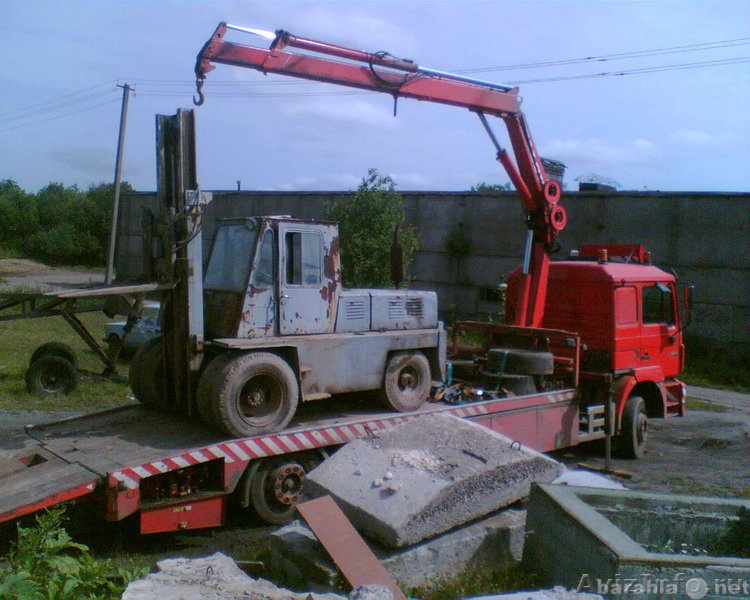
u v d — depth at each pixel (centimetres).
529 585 496
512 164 1043
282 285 770
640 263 1180
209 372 725
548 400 965
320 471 594
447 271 2769
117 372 1513
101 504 639
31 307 1113
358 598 404
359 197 1888
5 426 1082
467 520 565
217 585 422
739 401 1753
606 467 996
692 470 1023
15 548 576
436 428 650
